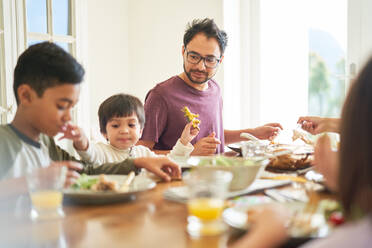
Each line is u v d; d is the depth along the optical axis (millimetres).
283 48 3396
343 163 619
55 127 1289
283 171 1465
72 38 3018
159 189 1162
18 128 1324
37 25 2768
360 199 603
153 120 2168
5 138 1281
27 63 1260
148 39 3637
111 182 1070
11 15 2574
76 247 726
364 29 2867
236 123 3461
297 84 3398
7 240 760
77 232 804
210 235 783
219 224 818
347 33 2939
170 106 2182
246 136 2062
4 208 977
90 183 1116
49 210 905
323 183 1092
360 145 592
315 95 3408
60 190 932
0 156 1246
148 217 899
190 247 725
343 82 3035
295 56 3389
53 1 2867
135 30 3721
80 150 1460
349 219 637
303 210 886
